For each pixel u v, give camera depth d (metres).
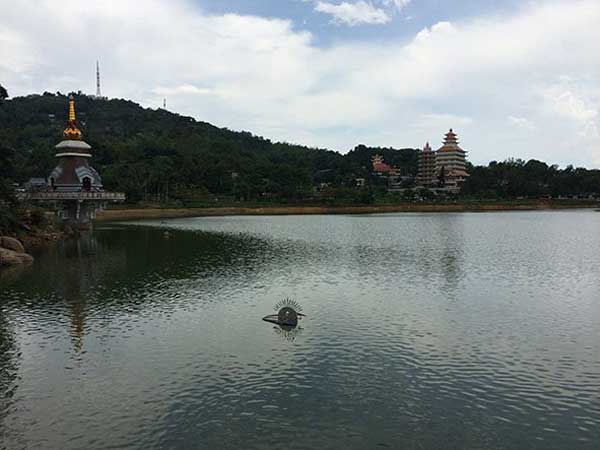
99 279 45.66
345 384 22.73
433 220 136.88
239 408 20.44
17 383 22.84
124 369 24.38
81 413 20.05
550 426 19.17
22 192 91.56
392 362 25.33
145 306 35.97
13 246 57.41
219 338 28.94
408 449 17.58
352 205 199.12
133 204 159.00
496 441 18.12
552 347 27.61
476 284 43.94
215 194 196.62
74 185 94.50
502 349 27.28
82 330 30.33
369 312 34.56
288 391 22.00
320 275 48.22
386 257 60.28
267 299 38.31
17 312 34.12
